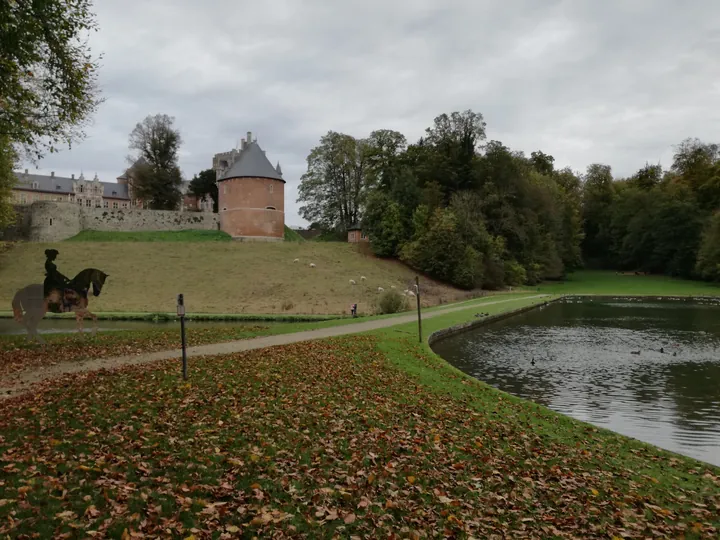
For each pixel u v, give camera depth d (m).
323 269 52.72
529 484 7.22
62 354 15.55
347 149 74.12
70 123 17.23
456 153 66.88
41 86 16.81
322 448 7.84
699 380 17.02
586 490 7.17
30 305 17.70
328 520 5.59
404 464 7.49
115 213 62.34
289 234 77.44
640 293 59.72
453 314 32.97
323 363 14.88
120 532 4.96
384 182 71.00
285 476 6.59
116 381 11.30
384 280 52.28
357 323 26.94
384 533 5.43
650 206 79.44
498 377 17.50
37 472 6.13
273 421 9.00
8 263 47.81
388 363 15.81
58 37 15.07
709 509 6.87
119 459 6.73
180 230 65.00
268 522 5.38
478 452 8.41
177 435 7.90
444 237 57.00
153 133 71.06
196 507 5.59
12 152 23.53
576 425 10.94
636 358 20.86
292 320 32.38
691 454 10.55
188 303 41.19
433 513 6.04
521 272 63.47
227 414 9.19
